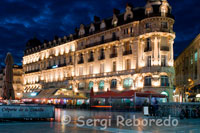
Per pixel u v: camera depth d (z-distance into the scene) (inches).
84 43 2600.9
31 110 842.8
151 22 1984.5
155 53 1942.7
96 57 2439.7
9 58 1092.5
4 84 1072.2
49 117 874.1
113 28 2261.3
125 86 2118.6
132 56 2090.3
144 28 2021.4
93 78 2399.1
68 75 2765.7
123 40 2161.7
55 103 2503.7
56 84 2898.6
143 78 1987.0
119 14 2331.4
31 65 3540.8
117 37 2219.5
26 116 831.1
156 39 1952.5
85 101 2444.6
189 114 996.6
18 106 822.5
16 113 815.1
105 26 2375.7
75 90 2603.3
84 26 2679.6
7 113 800.3
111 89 2209.6
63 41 2925.7
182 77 2277.3
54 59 3038.9
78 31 2790.4
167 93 1913.1
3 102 1119.6
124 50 2177.7
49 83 3024.1
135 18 2078.0
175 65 3034.0
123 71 2132.1
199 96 1670.8
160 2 2037.4
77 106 2073.1
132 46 2100.1
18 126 688.4
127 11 2176.4
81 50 2605.8
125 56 2149.4
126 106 1656.0
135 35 2073.1
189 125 756.0
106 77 2262.6
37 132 576.4
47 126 697.6
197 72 1787.6
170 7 2057.1
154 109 1092.5
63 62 2881.4
